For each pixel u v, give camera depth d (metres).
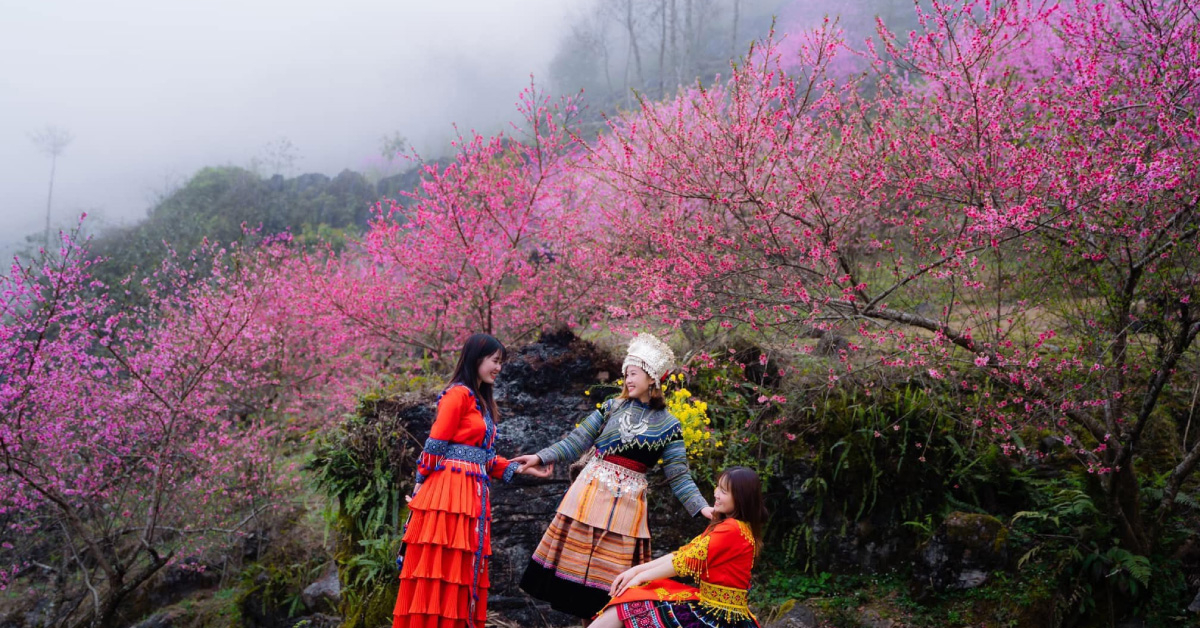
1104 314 4.15
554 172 7.68
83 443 7.45
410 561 3.49
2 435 6.77
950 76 4.26
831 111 4.84
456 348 8.40
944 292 4.40
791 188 4.82
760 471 5.00
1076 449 4.29
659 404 3.72
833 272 4.54
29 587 8.73
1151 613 4.05
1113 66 4.32
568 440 3.79
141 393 7.66
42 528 8.63
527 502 4.96
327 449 5.58
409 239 8.17
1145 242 3.77
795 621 4.45
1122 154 3.73
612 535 3.54
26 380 6.84
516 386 5.42
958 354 4.57
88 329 7.25
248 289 8.81
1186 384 4.64
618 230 6.78
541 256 7.84
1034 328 4.71
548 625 4.68
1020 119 4.41
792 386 5.08
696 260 4.70
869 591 4.67
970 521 4.39
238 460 8.27
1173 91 3.95
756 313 4.92
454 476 3.56
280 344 9.64
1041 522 4.54
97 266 19.02
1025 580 4.23
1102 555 4.15
